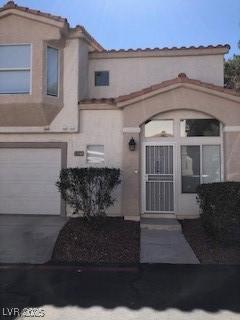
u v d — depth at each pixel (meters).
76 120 13.59
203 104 13.13
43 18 12.96
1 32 13.20
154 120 13.76
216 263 9.21
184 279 7.92
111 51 15.03
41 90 12.98
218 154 13.58
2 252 10.06
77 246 10.34
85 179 11.59
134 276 8.18
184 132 13.68
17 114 13.38
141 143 13.71
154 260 9.46
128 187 13.18
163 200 13.66
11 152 14.16
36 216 13.62
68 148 13.76
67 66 13.67
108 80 15.12
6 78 13.20
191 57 14.98
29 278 8.06
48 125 13.69
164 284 7.58
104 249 10.16
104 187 11.73
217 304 6.47
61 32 13.11
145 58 15.09
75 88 13.62
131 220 13.00
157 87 13.10
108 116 13.62
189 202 13.57
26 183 14.05
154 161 13.75
